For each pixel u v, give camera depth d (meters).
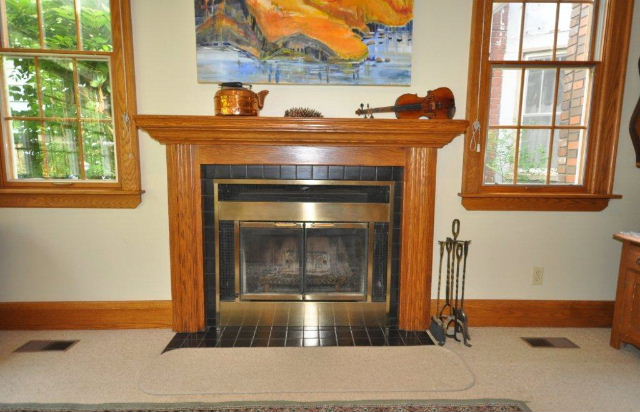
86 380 1.84
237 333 2.29
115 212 2.31
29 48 2.18
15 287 2.34
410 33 2.21
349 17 2.19
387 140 2.11
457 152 2.33
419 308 2.31
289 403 1.68
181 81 2.21
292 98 2.27
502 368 1.97
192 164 2.18
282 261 2.39
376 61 2.22
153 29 2.17
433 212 2.25
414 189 2.21
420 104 2.12
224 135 2.06
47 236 2.31
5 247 2.30
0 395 1.72
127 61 2.16
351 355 2.06
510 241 2.41
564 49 2.29
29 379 1.85
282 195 2.28
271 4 2.16
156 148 2.27
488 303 2.46
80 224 2.31
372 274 2.35
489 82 2.28
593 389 1.80
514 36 2.28
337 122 2.00
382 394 1.74
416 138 2.10
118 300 2.38
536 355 2.11
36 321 2.36
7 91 2.23
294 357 2.04
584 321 2.45
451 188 2.36
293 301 2.37
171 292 2.34
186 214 2.20
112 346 2.17
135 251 2.35
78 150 2.31
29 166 2.31
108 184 2.31
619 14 2.19
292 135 2.07
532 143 2.37
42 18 2.18
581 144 2.38
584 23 2.28
